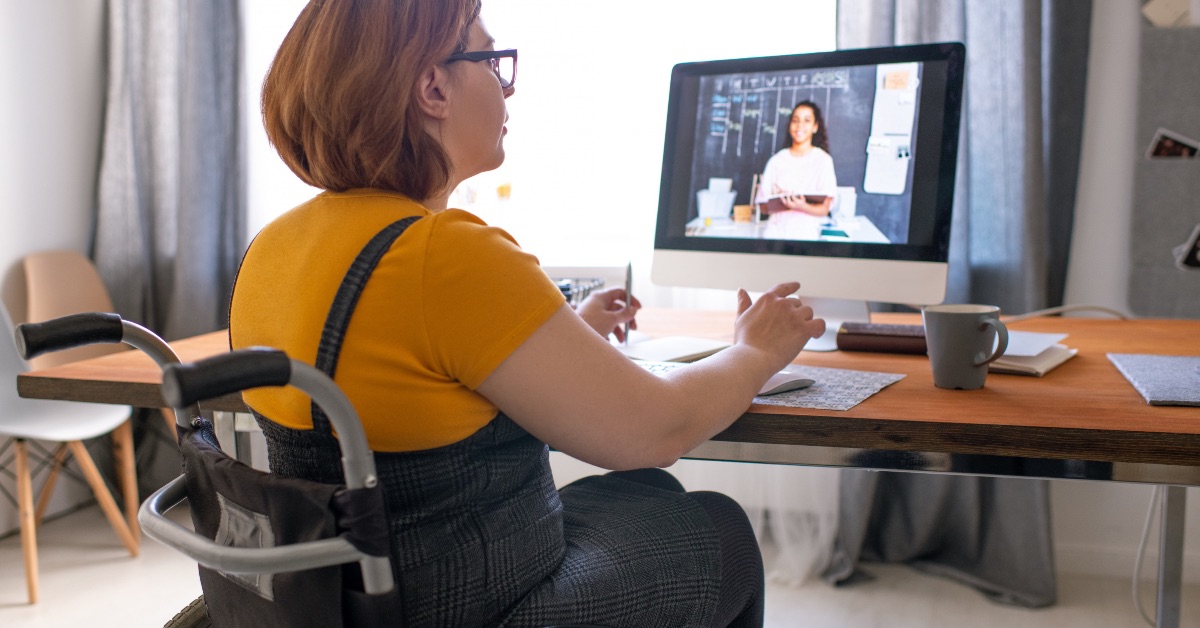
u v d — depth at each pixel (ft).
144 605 7.13
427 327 2.35
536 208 8.66
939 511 7.41
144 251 9.31
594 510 3.26
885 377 3.69
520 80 8.54
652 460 2.64
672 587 2.94
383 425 2.39
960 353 3.42
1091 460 2.85
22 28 8.64
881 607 7.00
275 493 2.22
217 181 9.10
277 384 1.90
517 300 2.37
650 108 8.34
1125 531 7.44
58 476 8.94
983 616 6.81
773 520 7.80
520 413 2.46
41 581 7.57
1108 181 7.25
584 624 2.64
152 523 2.38
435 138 2.79
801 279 4.59
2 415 7.44
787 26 7.89
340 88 2.52
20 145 8.66
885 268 4.42
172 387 1.70
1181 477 2.81
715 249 4.81
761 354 3.19
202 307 9.04
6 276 8.57
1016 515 7.05
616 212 8.54
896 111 4.42
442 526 2.53
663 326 5.19
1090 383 3.53
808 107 4.61
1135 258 7.16
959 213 7.15
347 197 2.61
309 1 2.66
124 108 9.20
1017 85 6.86
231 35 9.00
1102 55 7.15
